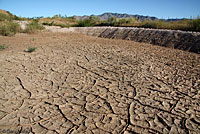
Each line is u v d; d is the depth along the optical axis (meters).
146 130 2.40
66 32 15.23
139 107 2.93
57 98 3.20
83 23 19.78
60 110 2.83
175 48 8.37
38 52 6.34
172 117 2.68
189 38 8.41
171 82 3.93
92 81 3.95
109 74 4.36
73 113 2.76
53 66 4.86
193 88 3.65
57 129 2.40
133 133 2.35
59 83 3.82
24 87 3.57
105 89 3.57
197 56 6.64
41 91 3.44
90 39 10.90
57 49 6.95
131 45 8.61
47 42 8.83
